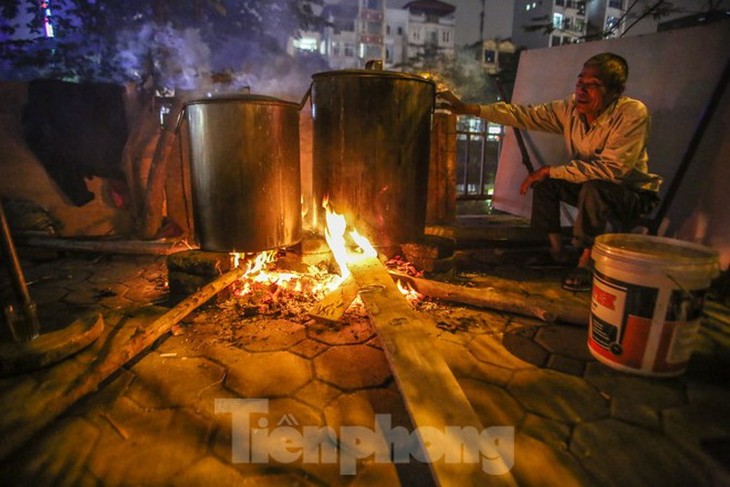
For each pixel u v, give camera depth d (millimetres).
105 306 2973
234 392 1944
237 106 2740
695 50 3494
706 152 3396
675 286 1886
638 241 2305
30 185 4590
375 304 2346
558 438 1649
